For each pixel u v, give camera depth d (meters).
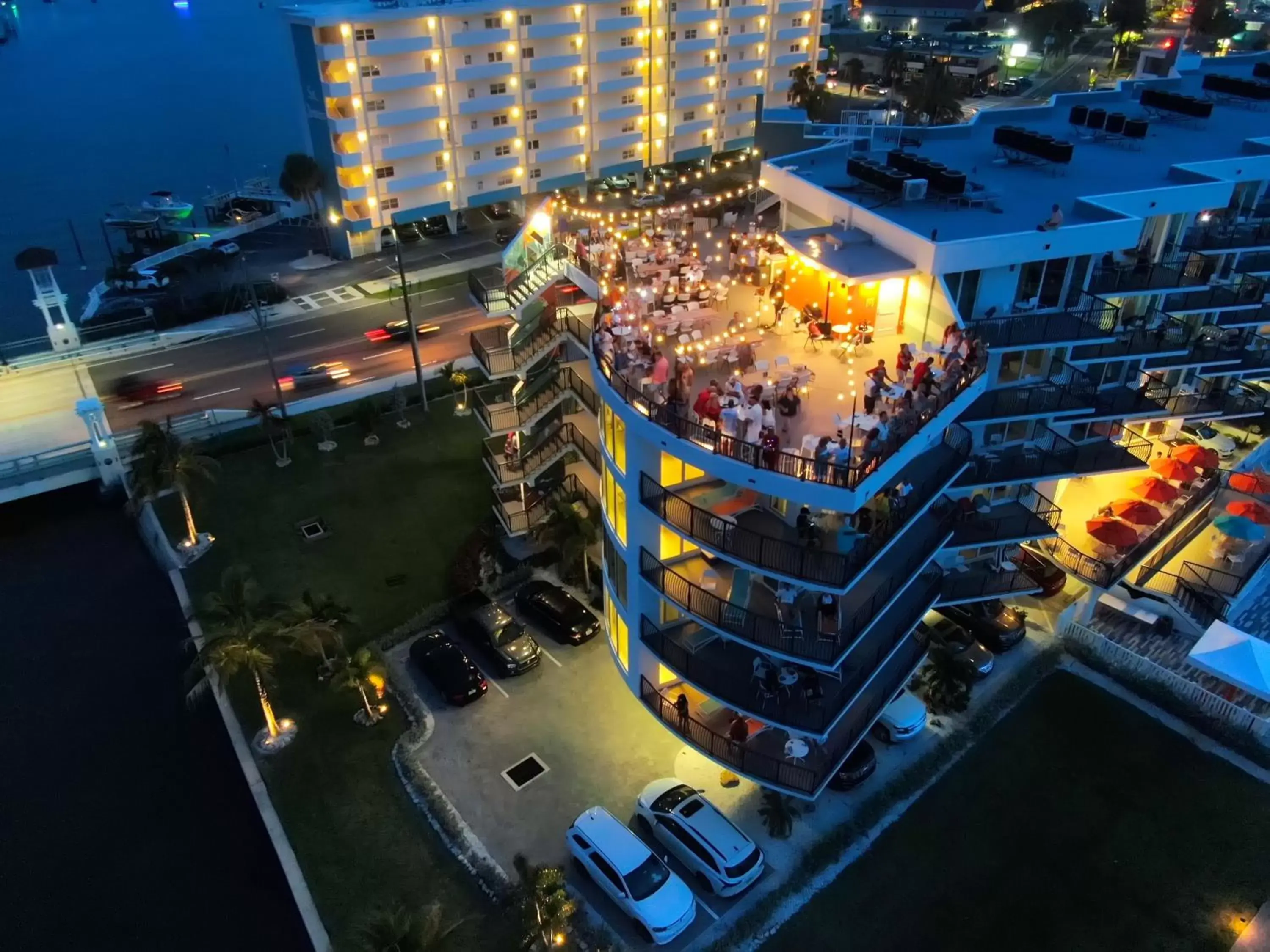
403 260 82.19
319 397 58.62
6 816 32.97
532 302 42.09
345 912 28.94
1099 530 37.50
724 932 28.14
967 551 37.91
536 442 44.00
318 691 37.22
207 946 28.58
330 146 78.62
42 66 190.62
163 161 128.50
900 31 166.25
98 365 64.38
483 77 82.06
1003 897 28.97
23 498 50.84
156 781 34.19
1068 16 151.00
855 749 32.56
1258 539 38.38
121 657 40.16
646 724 35.31
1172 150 43.06
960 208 35.28
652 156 97.19
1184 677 35.78
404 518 47.56
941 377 28.92
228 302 72.19
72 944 28.75
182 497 45.22
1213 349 42.00
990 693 36.16
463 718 35.78
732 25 96.25
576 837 29.75
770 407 27.55
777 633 26.55
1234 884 29.23
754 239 37.69
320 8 79.56
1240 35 145.62
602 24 86.19
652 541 28.95
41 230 101.75
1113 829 30.95
